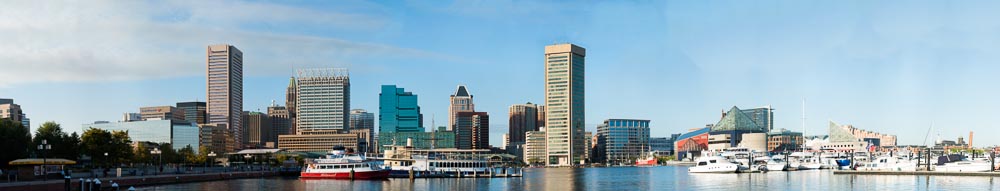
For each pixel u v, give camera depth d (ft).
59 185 467.93
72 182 482.28
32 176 546.67
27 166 558.15
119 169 611.47
